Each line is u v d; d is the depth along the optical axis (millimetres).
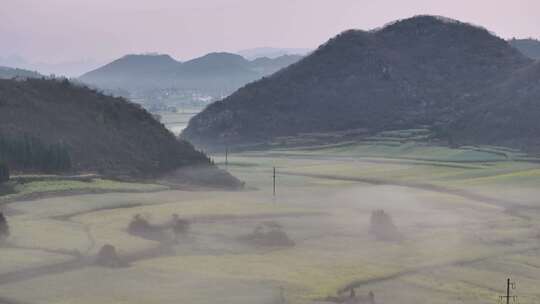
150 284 117562
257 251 147500
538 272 141625
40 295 108875
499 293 126688
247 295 114000
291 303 111688
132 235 151125
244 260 138125
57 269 123500
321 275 129500
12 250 131625
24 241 138750
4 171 189750
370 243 159000
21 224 155000
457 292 125875
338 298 116000
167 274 123812
